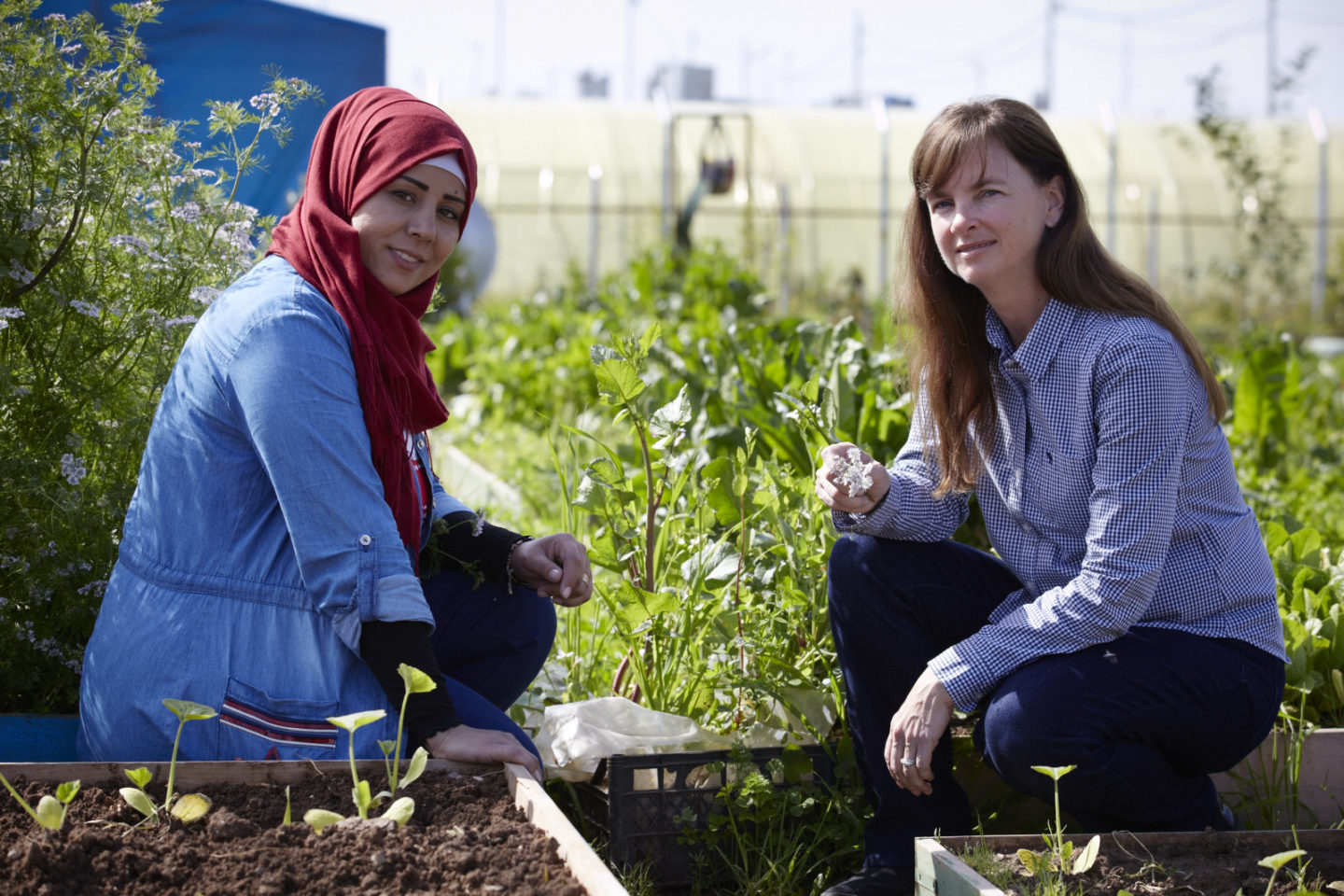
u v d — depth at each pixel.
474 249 14.15
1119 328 2.15
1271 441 5.89
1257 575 2.20
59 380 2.42
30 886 1.49
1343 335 20.14
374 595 1.94
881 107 23.92
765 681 2.45
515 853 1.66
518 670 2.51
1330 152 25.75
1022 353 2.23
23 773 1.80
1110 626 2.09
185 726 1.97
